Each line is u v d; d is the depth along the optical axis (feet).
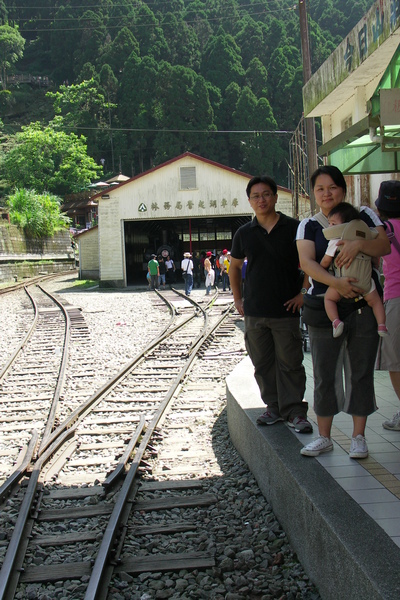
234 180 108.47
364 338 13.05
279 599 11.65
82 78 363.97
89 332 50.62
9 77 497.46
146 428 22.68
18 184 274.98
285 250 15.75
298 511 12.69
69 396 28.86
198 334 46.26
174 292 92.73
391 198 15.28
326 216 13.61
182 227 133.39
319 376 13.64
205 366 34.71
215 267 109.40
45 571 12.89
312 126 56.70
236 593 12.00
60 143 285.84
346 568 9.84
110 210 110.01
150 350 39.32
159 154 269.23
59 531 14.84
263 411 18.17
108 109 326.65
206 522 15.15
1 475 18.69
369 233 12.61
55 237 169.68
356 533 10.19
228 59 302.25
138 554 13.66
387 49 26.68
